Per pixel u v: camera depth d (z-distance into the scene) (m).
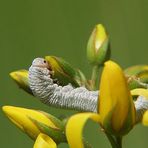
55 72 0.14
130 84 0.14
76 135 0.13
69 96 0.13
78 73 0.14
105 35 0.15
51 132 0.14
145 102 0.13
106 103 0.13
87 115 0.13
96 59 0.15
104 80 0.13
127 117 0.13
